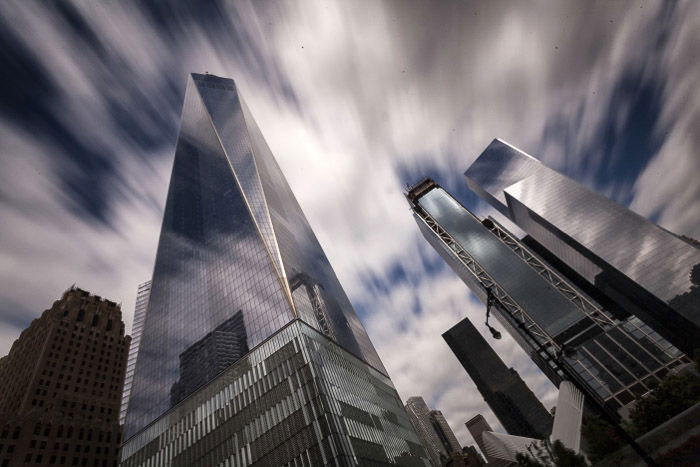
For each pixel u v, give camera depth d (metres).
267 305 77.88
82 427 97.06
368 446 58.34
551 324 153.25
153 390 85.81
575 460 23.78
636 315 135.88
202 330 88.06
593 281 158.25
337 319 93.44
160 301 111.12
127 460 76.25
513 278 180.50
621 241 145.75
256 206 112.56
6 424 84.44
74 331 119.56
